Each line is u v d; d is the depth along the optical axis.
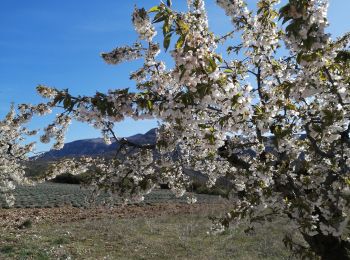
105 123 4.23
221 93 3.25
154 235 15.41
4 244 12.80
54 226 17.75
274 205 3.96
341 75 4.01
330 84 4.06
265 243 12.57
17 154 11.83
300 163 4.44
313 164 4.28
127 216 21.69
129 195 4.59
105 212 23.30
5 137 11.55
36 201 28.75
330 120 3.42
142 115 3.54
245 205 4.07
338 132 3.94
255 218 3.92
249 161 4.57
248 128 3.94
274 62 4.77
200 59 3.06
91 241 14.12
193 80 3.15
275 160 4.34
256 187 4.04
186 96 3.23
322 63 3.43
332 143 4.14
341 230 3.61
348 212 3.77
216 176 5.62
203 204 26.94
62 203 28.02
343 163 3.83
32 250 12.10
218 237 14.57
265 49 4.88
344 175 3.76
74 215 22.05
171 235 15.33
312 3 2.86
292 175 4.11
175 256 12.18
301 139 4.44
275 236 13.40
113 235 15.10
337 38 4.45
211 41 3.73
